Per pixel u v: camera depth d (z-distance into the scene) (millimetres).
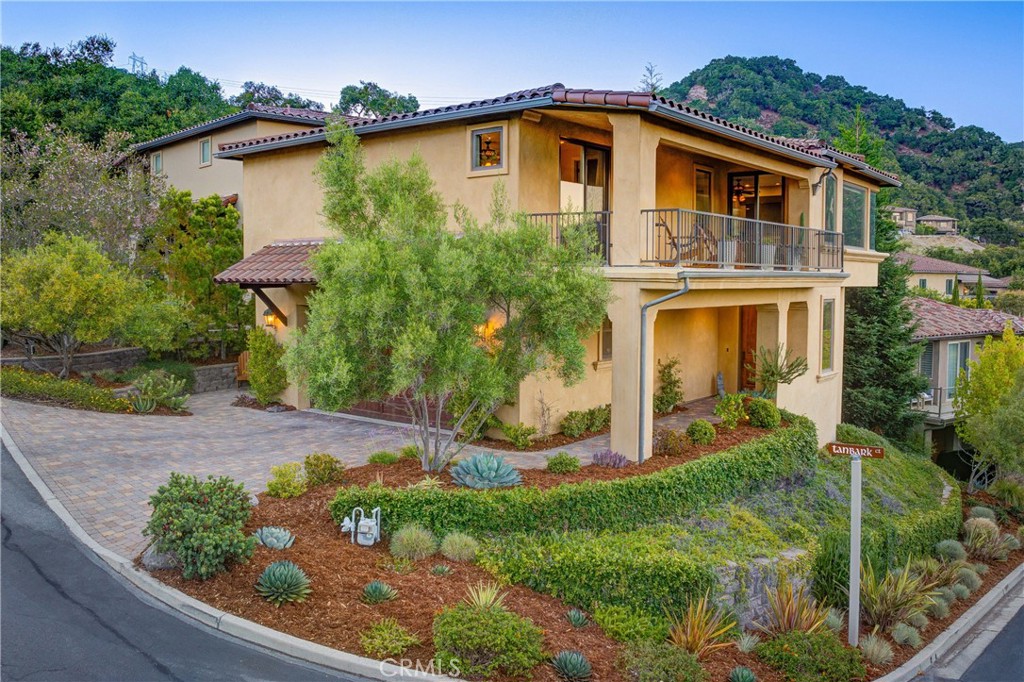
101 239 22500
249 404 19328
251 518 9898
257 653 7320
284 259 17938
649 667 7777
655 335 19047
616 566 9250
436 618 7699
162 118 39031
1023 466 18453
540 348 11234
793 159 17891
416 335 9844
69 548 9375
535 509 10312
